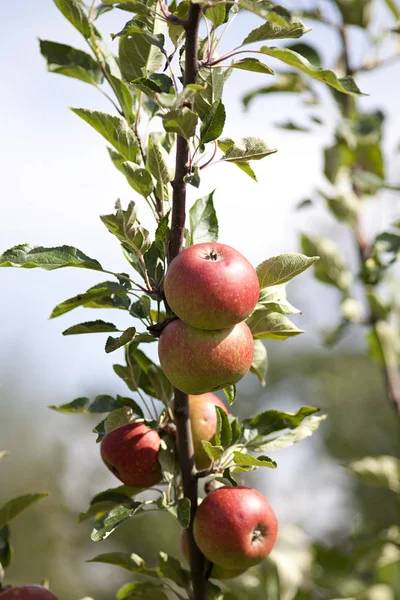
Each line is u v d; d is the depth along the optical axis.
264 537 1.63
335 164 2.57
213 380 1.57
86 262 1.59
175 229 1.60
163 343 1.58
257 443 1.68
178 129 1.56
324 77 1.58
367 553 2.23
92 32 1.67
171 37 1.61
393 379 2.48
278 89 2.62
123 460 1.65
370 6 2.60
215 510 1.62
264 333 1.65
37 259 1.58
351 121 2.58
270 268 1.61
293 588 2.04
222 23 1.58
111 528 1.60
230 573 1.66
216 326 1.56
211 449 1.60
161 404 1.71
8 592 1.62
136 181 1.62
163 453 1.65
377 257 2.25
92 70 1.70
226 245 1.59
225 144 1.60
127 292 1.60
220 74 1.59
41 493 1.66
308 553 2.18
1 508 1.66
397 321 2.50
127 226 1.57
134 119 1.68
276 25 1.58
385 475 2.32
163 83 1.58
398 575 2.32
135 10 1.58
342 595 2.16
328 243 2.52
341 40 2.65
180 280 1.55
